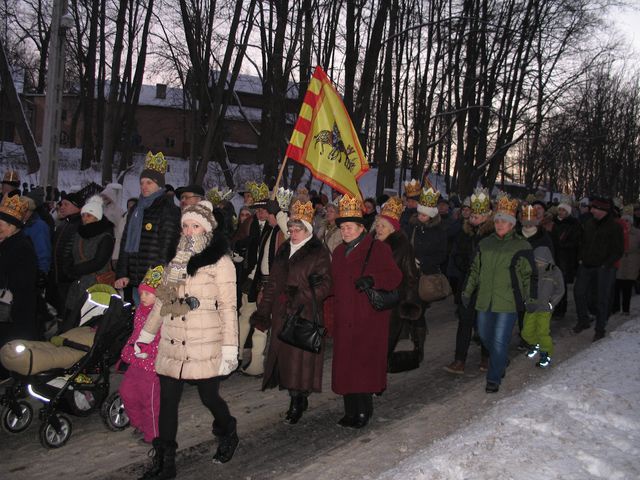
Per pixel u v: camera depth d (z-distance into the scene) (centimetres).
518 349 891
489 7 3017
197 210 434
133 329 536
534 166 3803
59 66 1243
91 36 3011
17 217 574
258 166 3388
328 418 580
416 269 645
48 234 684
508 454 413
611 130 4734
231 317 431
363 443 512
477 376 740
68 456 479
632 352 746
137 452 489
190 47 2184
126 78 3191
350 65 2162
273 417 578
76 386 505
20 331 574
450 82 3272
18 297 572
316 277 532
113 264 785
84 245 666
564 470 392
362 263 546
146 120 5519
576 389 574
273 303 562
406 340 936
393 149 3291
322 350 545
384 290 533
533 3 3072
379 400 642
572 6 3009
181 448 498
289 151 734
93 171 3138
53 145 1244
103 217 679
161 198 654
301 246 552
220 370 432
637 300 1389
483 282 672
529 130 3312
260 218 737
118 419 534
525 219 817
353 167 764
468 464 394
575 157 4694
